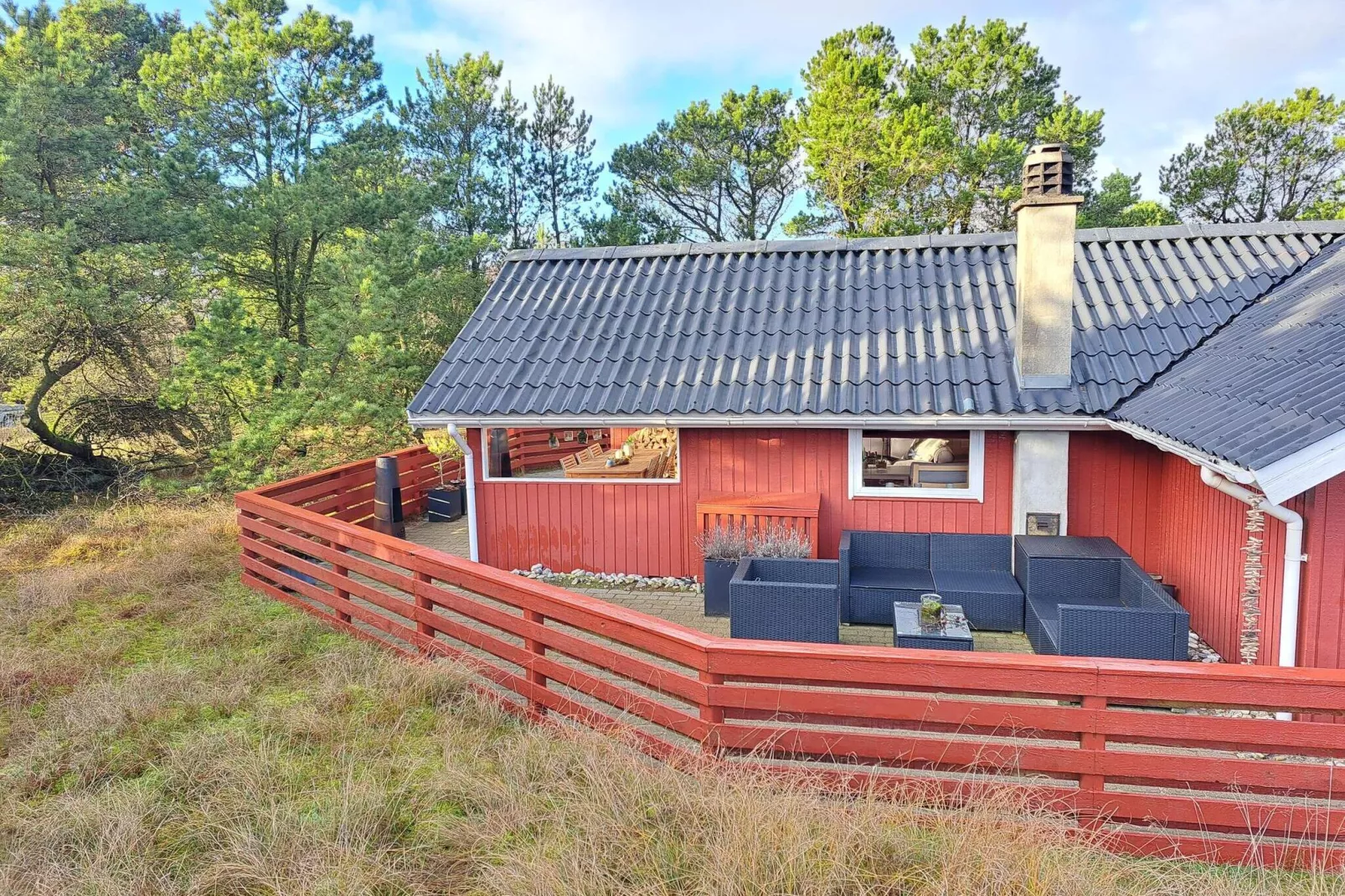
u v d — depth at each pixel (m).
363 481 13.01
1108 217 24.30
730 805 4.05
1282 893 3.73
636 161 29.17
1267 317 7.99
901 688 4.39
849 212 23.95
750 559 7.81
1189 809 4.11
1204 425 6.05
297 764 5.15
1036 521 8.63
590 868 3.77
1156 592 6.70
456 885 3.94
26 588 9.04
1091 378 8.43
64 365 16.78
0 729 5.92
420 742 5.44
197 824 4.46
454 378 10.03
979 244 10.99
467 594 9.70
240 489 15.12
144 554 10.73
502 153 30.02
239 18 23.23
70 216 16.02
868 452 9.73
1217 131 26.38
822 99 23.42
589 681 5.39
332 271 15.99
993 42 25.52
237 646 7.49
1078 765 4.20
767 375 9.25
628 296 11.18
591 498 10.02
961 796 4.33
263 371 14.96
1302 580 5.67
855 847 3.82
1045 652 6.91
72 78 16.89
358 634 7.68
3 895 3.91
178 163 17.00
